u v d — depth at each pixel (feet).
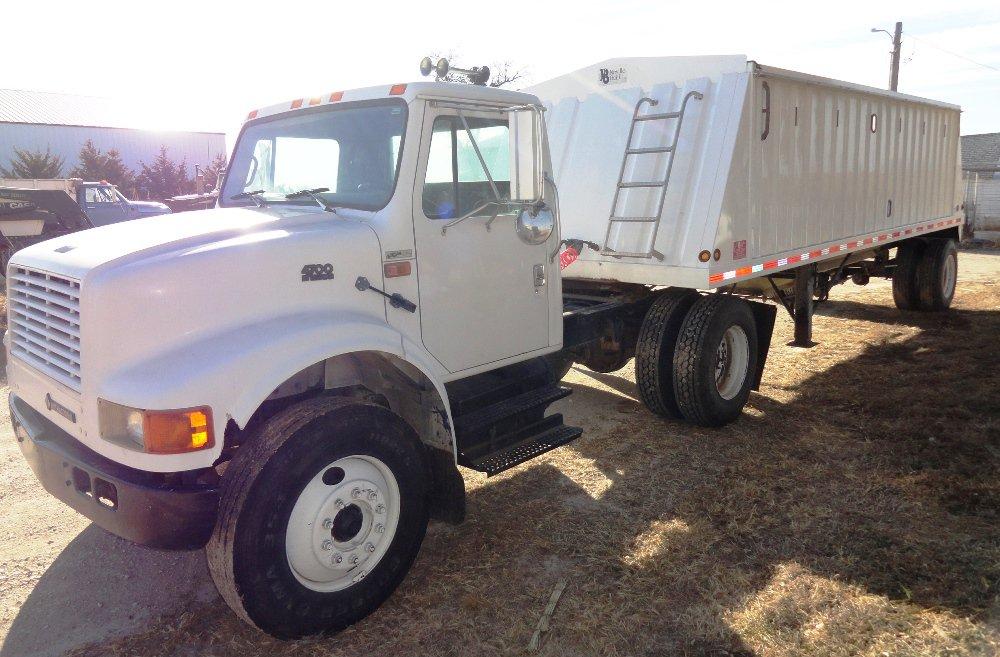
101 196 61.57
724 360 19.47
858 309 35.99
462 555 13.19
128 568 13.07
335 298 11.50
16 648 10.86
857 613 11.14
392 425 11.32
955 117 33.88
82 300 9.98
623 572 12.50
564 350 18.39
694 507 14.79
